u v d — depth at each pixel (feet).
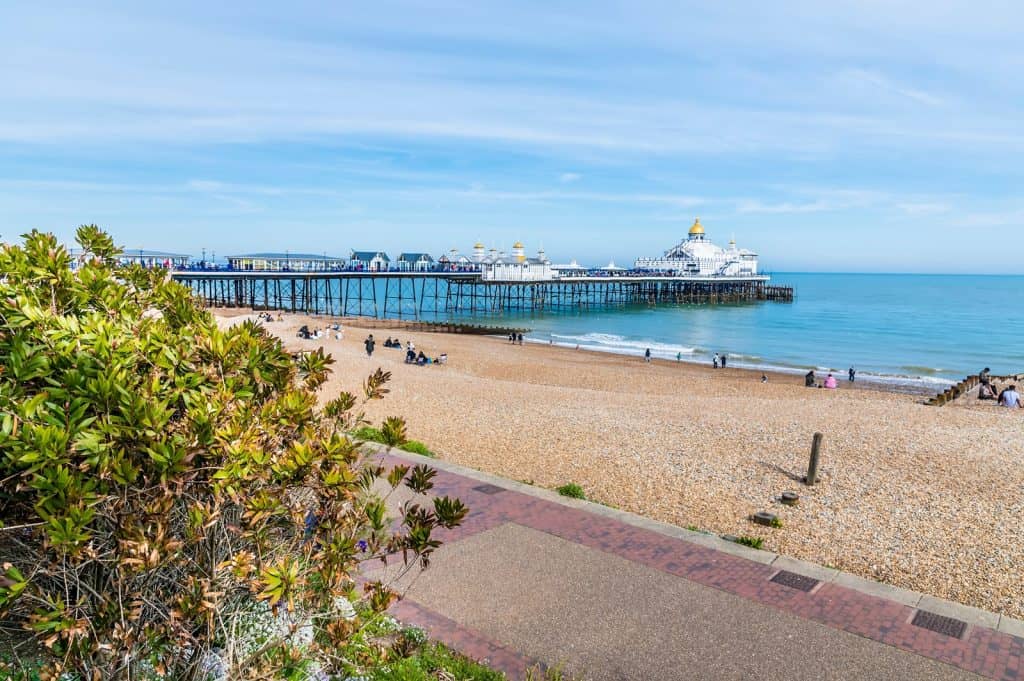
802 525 36.29
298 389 15.65
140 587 13.01
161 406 12.13
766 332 240.12
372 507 15.65
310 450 13.32
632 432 57.06
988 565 31.22
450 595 24.99
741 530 35.37
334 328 190.70
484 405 71.61
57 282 15.69
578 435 56.03
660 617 23.86
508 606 24.30
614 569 27.78
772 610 24.62
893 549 33.01
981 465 47.98
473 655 20.86
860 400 86.84
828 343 207.31
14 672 13.34
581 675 20.17
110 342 13.19
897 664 21.26
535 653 21.26
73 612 12.10
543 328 249.96
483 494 37.01
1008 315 332.60
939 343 208.85
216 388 14.07
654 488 42.37
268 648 14.58
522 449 51.49
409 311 357.20
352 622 15.05
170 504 11.89
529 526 32.40
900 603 25.52
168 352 13.78
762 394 105.91
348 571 15.06
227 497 13.24
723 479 44.34
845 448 52.08
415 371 108.27
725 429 58.29
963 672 20.92
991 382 118.42
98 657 12.70
